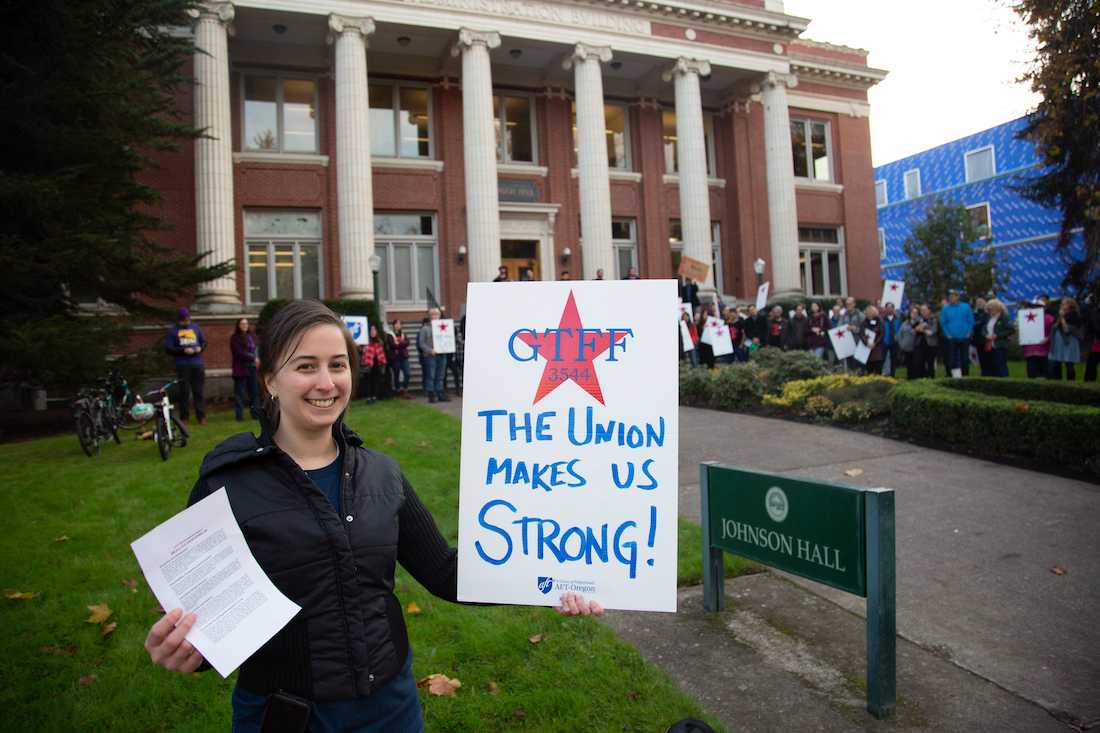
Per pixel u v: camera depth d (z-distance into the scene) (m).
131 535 5.43
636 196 25.61
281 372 1.69
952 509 5.88
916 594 4.32
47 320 10.95
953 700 3.12
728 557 4.88
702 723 1.95
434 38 21.50
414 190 22.62
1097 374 12.62
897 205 44.28
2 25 11.10
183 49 15.10
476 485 2.13
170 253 15.59
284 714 1.53
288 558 1.57
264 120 21.50
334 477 1.75
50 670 3.47
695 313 19.77
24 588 4.42
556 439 2.14
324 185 21.47
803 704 3.10
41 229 11.30
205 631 1.44
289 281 21.39
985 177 38.69
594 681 3.25
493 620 3.91
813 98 28.67
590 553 2.06
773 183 25.33
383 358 14.33
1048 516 5.56
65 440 10.56
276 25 20.05
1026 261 36.56
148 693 3.22
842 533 3.14
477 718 2.96
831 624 3.90
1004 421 7.39
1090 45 9.23
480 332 2.23
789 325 17.98
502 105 24.30
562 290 2.22
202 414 12.01
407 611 4.02
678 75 23.89
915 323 14.84
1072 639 3.66
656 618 4.03
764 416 10.78
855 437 8.80
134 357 12.31
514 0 21.45
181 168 19.28
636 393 2.14
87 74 11.89
